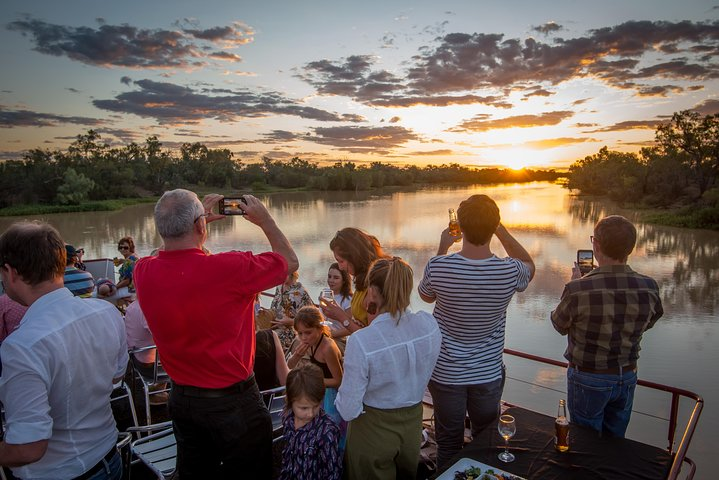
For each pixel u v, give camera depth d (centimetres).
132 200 8762
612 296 279
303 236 3928
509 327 1650
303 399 259
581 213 6141
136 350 389
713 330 1680
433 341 245
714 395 1132
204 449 233
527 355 378
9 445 171
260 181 13712
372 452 240
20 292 191
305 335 317
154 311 208
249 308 225
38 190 7831
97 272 896
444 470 243
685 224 4922
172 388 224
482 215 261
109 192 9162
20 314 314
